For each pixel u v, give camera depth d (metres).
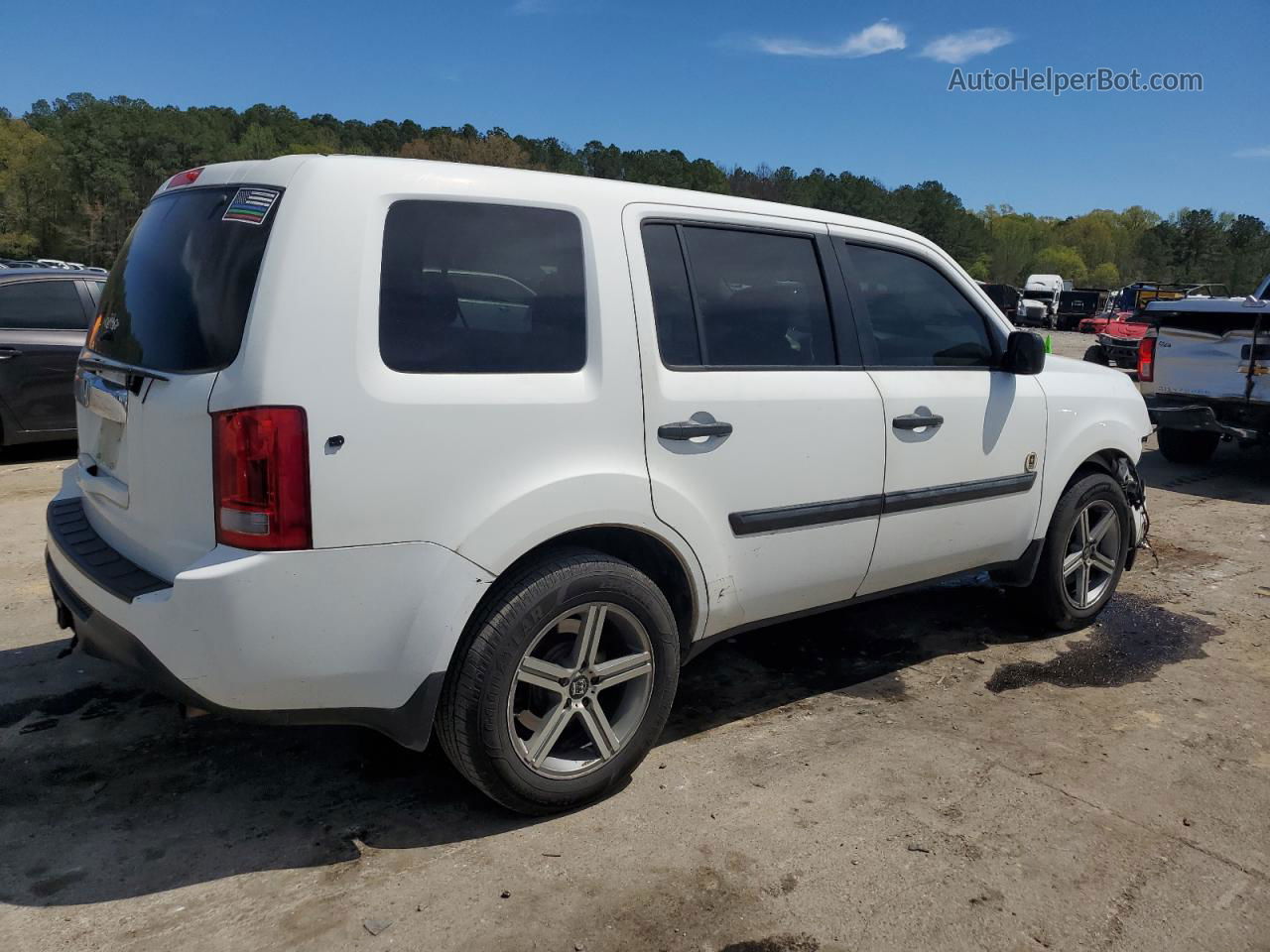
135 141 111.75
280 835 2.70
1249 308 7.74
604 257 2.83
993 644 4.39
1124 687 3.93
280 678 2.34
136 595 2.40
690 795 2.97
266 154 122.56
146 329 2.65
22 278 7.58
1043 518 4.21
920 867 2.62
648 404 2.84
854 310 3.51
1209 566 5.76
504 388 2.57
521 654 2.60
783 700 3.72
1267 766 3.27
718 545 3.06
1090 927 2.40
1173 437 9.17
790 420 3.18
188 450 2.38
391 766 3.10
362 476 2.35
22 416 7.46
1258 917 2.46
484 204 2.65
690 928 2.35
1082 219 170.12
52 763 3.06
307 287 2.32
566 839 2.71
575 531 2.77
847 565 3.47
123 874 2.50
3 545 5.38
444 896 2.43
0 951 2.20
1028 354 3.88
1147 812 2.95
